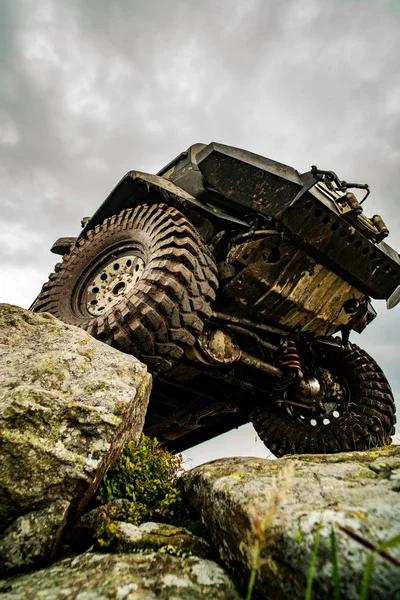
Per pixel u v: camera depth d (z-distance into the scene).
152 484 1.91
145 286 3.29
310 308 4.36
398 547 0.92
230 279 4.16
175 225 3.75
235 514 1.35
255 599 1.15
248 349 4.77
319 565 0.97
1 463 1.43
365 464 1.63
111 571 1.25
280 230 3.88
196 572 1.29
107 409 1.74
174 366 4.18
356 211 3.76
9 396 1.59
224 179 3.56
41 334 2.29
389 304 4.79
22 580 1.25
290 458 1.94
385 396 5.25
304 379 5.12
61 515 1.41
